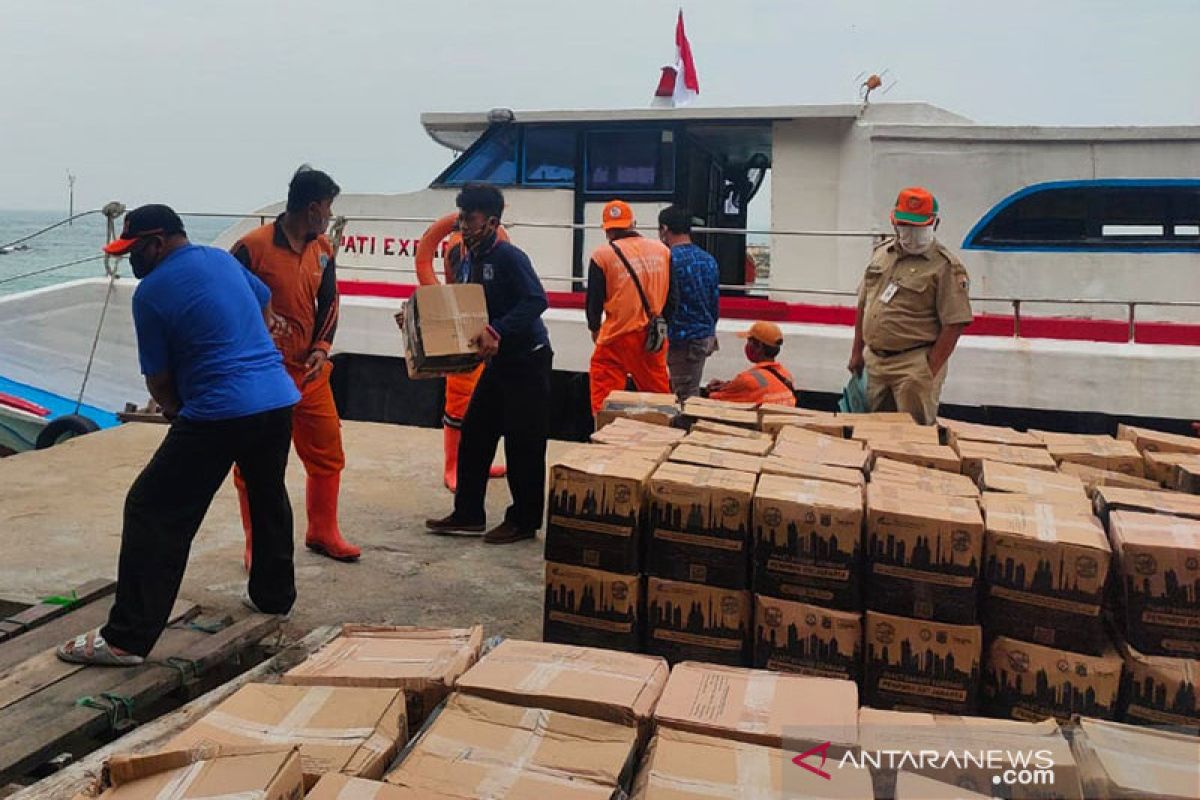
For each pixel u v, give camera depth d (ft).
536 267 26.73
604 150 26.08
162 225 11.06
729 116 24.71
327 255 14.25
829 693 7.31
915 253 16.01
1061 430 22.52
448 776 6.40
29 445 28.60
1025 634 8.77
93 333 28.25
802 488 9.73
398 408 26.78
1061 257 22.99
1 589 13.71
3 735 9.04
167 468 10.71
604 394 18.31
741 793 6.10
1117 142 22.48
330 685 7.80
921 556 8.90
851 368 17.95
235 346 11.05
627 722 7.07
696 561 9.72
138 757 6.27
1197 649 8.37
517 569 15.20
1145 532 8.68
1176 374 21.66
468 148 27.91
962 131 23.16
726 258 29.78
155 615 10.59
